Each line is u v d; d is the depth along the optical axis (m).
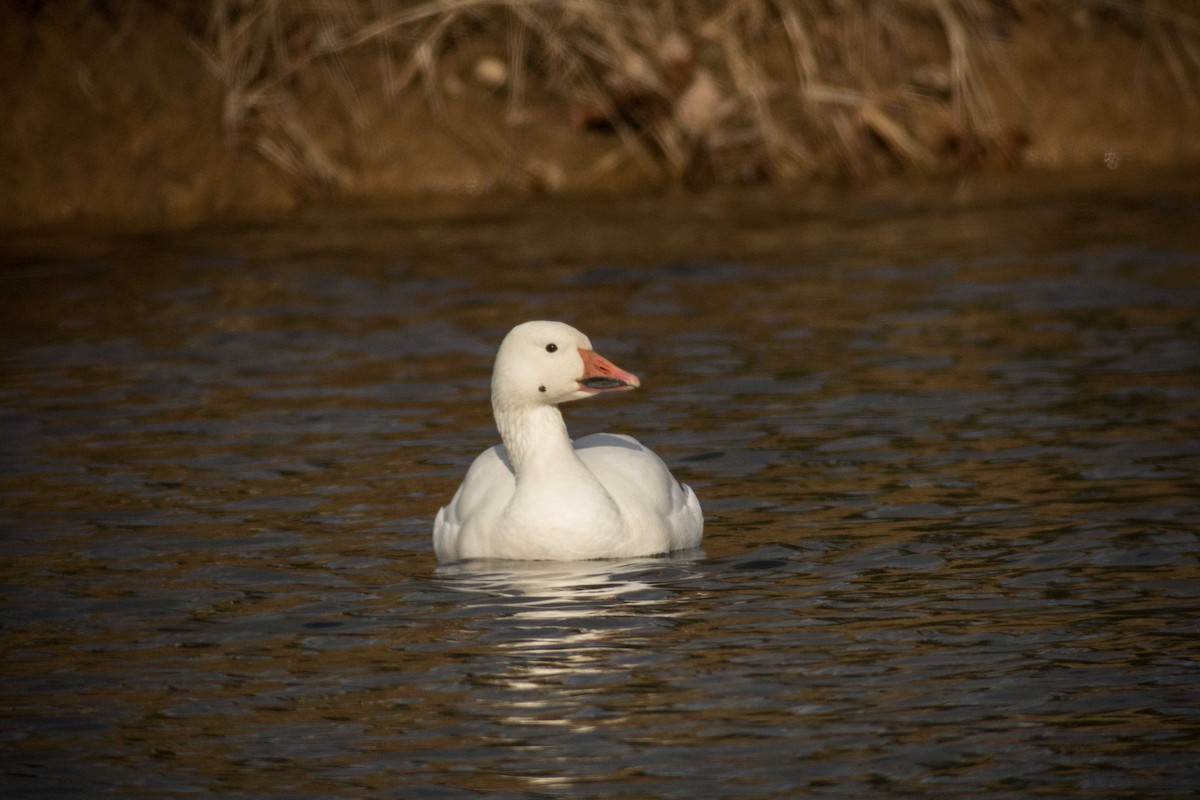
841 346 15.70
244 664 8.30
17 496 11.48
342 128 25.39
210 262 20.34
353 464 12.28
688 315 17.22
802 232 21.83
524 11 25.62
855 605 8.95
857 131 26.67
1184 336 15.45
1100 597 8.92
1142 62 28.92
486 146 25.73
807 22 27.62
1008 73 28.19
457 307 17.78
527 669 8.12
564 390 10.28
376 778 6.95
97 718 7.66
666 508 10.34
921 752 7.05
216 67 24.75
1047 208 23.03
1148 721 7.29
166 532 10.65
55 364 15.62
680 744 7.19
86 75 24.05
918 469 11.66
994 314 16.80
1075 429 12.52
